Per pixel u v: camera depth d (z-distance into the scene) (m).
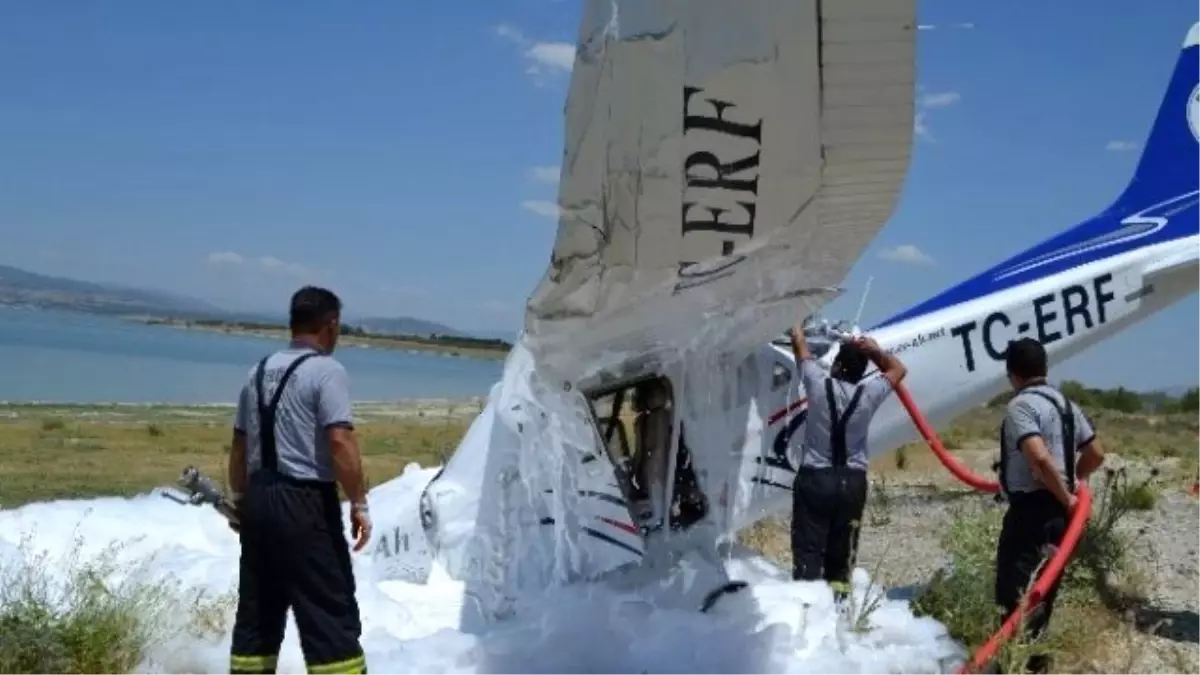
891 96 3.35
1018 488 5.48
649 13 3.20
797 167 3.63
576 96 3.40
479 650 5.19
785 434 6.45
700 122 3.48
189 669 5.00
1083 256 7.61
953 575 6.57
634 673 5.12
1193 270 7.47
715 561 6.21
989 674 5.16
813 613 5.70
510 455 6.29
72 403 37.38
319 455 4.49
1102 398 47.78
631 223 3.95
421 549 6.55
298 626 4.48
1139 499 11.21
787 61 3.24
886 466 16.94
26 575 5.51
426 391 72.00
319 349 4.73
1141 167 7.77
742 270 4.44
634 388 6.14
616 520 6.07
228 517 4.82
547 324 4.98
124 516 7.50
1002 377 7.40
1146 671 5.76
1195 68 7.70
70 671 4.78
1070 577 6.79
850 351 6.32
